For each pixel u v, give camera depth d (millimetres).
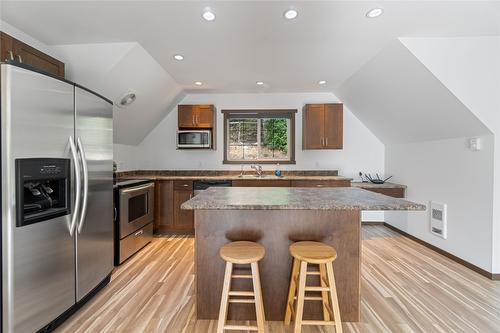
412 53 2406
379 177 4414
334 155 4445
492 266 2391
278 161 4473
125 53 2559
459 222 2766
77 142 1783
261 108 4426
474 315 1843
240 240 1794
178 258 2912
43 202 1598
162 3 1849
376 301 2016
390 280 2365
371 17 2031
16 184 1376
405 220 3729
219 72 3311
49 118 1561
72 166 1746
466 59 2395
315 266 1799
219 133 4473
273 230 1794
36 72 1476
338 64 3016
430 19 2064
